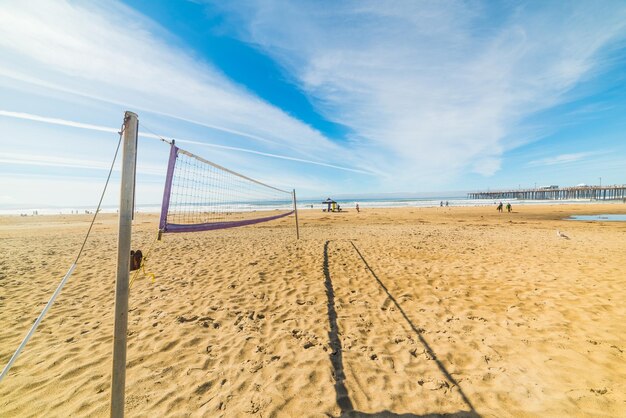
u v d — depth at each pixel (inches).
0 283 212.1
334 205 1254.3
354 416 85.4
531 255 279.9
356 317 152.5
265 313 158.2
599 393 91.0
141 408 88.8
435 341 127.2
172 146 107.1
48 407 89.9
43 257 299.1
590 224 588.7
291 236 432.8
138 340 129.4
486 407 87.6
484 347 121.2
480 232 464.4
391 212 1147.3
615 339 122.6
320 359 114.7
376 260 266.2
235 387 98.6
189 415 86.1
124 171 67.1
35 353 119.4
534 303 164.1
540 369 105.0
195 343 127.0
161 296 182.4
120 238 67.0
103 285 205.6
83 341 129.3
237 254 298.4
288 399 92.7
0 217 1278.3
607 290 178.5
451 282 203.6
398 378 102.8
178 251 319.0
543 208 1245.1
